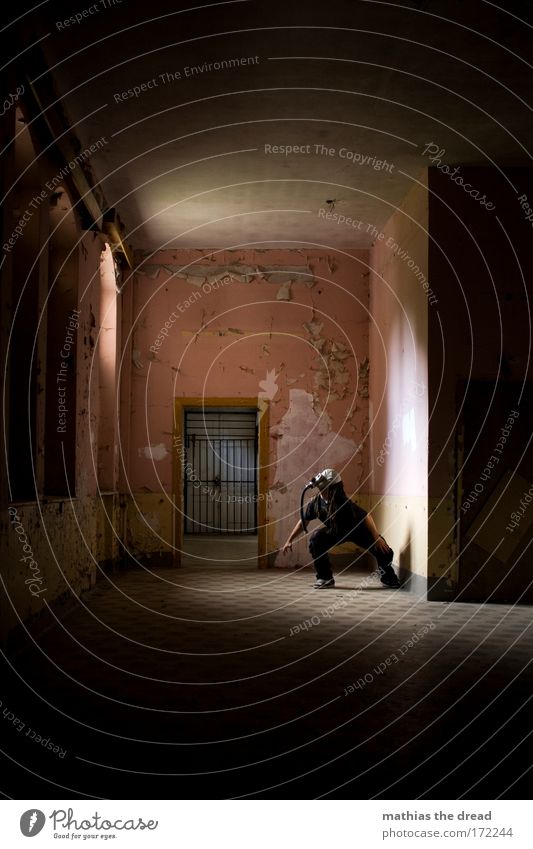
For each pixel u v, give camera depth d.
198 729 3.73
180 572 11.00
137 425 11.67
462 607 7.88
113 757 3.31
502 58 6.46
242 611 7.52
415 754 3.37
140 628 6.54
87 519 8.58
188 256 11.84
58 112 6.66
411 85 6.90
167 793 2.91
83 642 5.93
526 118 7.52
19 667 5.06
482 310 8.53
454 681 4.73
